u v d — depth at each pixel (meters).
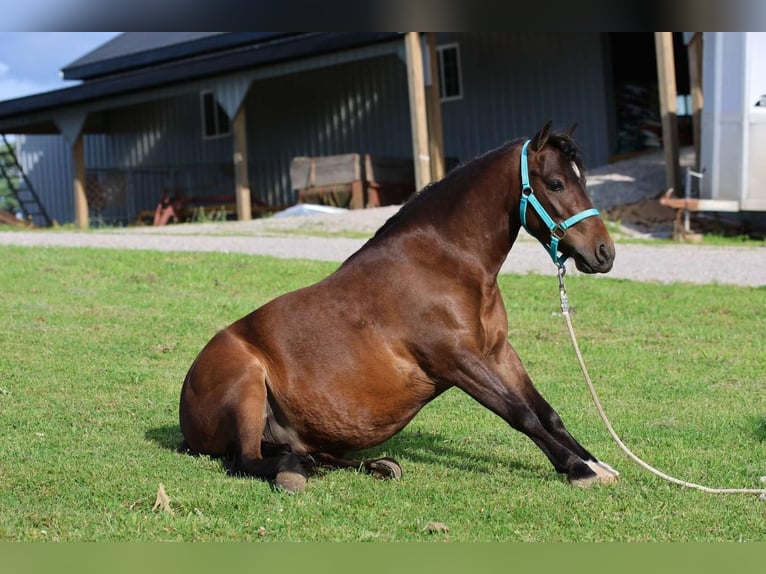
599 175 24.27
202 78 27.66
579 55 27.62
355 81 31.47
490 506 5.62
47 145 39.91
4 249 16.86
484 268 6.03
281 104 33.19
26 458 6.61
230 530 5.20
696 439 7.37
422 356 6.03
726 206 18.44
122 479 6.07
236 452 6.23
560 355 10.80
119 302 13.18
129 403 8.49
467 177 6.12
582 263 5.81
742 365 10.27
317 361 6.12
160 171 35.53
